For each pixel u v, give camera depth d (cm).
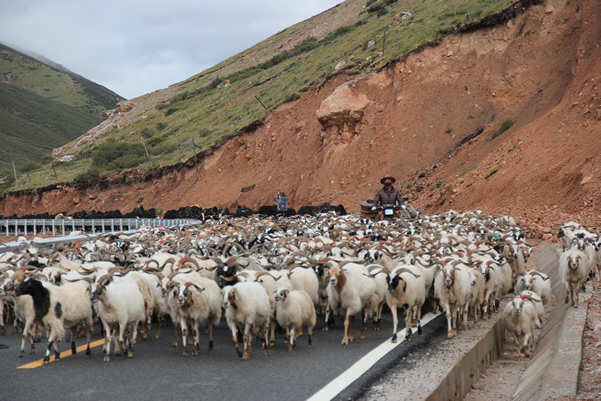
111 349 1182
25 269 1432
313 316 1179
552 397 757
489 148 4356
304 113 6450
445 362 995
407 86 5475
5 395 871
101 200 8644
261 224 3006
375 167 5197
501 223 2538
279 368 1009
